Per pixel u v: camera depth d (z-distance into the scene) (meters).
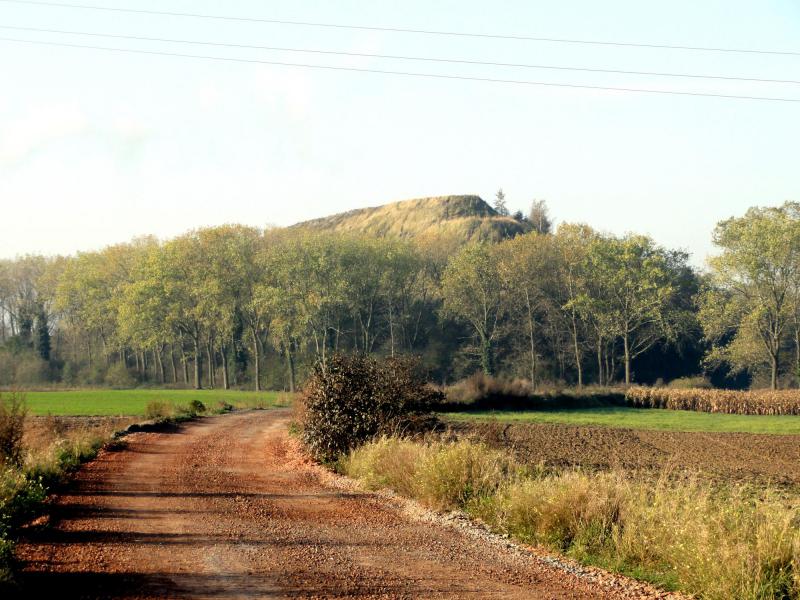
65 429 35.41
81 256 115.00
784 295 77.25
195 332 106.50
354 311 103.19
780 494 20.22
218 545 12.47
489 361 95.94
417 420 25.08
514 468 18.02
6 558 10.46
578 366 89.88
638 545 11.61
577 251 93.62
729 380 103.25
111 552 11.80
